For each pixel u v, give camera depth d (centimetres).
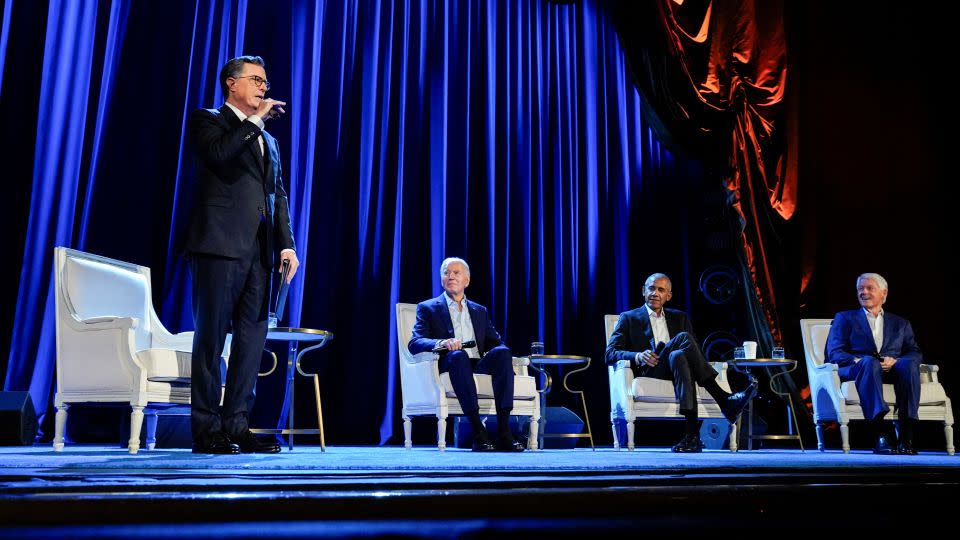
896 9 619
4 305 417
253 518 101
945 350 580
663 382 434
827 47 615
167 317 452
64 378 308
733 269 593
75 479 117
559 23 612
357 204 518
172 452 279
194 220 262
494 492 115
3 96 425
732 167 581
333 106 519
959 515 122
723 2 596
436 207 539
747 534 102
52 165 426
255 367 271
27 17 436
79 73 440
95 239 442
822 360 487
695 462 204
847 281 589
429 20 562
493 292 550
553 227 588
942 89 609
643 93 582
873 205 598
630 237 604
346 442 499
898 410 430
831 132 605
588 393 579
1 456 221
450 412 387
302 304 497
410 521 102
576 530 97
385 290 519
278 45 503
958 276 588
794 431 559
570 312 580
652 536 97
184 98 473
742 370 538
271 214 277
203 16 484
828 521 112
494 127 570
